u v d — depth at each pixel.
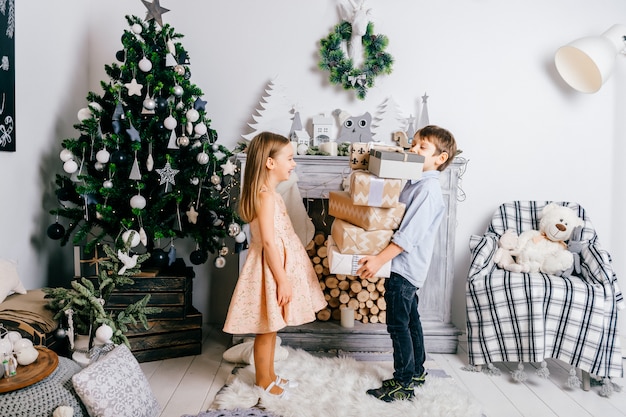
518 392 2.30
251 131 3.04
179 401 2.11
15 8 2.21
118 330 2.15
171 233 2.48
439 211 2.08
